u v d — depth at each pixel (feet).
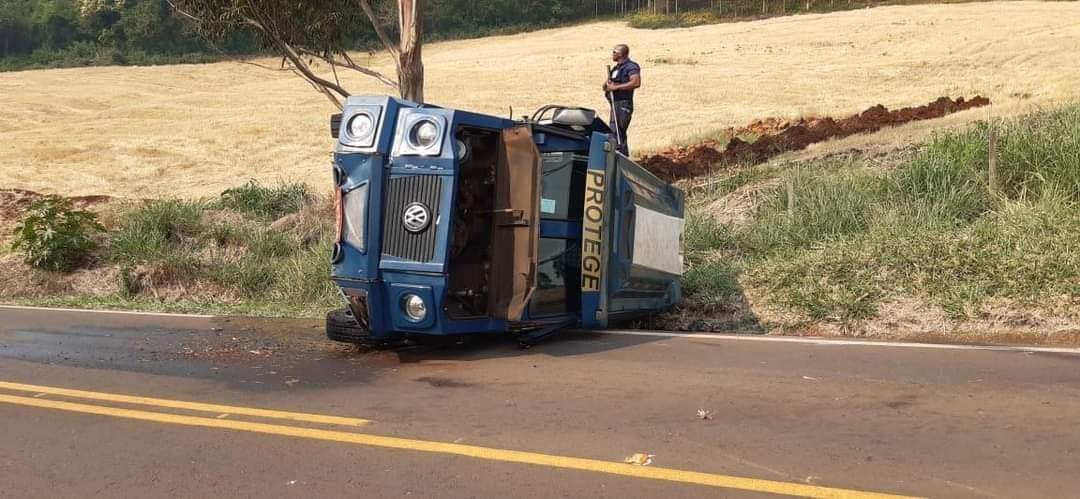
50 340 28.96
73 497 14.37
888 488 13.99
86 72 241.35
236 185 92.43
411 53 47.98
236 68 247.50
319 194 54.95
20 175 100.32
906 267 31.24
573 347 25.94
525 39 287.07
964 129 48.52
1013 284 28.89
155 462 15.98
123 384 22.00
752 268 34.19
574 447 16.28
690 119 111.86
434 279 23.52
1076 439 16.11
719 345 25.90
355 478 14.98
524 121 26.02
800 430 17.04
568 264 27.22
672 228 30.83
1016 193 39.29
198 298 42.57
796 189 42.04
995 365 22.17
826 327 28.94
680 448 16.10
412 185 23.84
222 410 19.30
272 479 15.02
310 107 157.89
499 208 25.05
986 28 191.21
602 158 26.27
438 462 15.66
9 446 17.02
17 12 314.76
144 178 99.60
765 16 294.66
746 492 13.99
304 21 50.55
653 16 318.45
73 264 45.70
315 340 28.37
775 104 125.39
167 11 289.33
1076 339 25.55
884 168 44.60
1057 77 116.37
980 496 13.62
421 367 23.70
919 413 18.01
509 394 20.31
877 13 244.42
